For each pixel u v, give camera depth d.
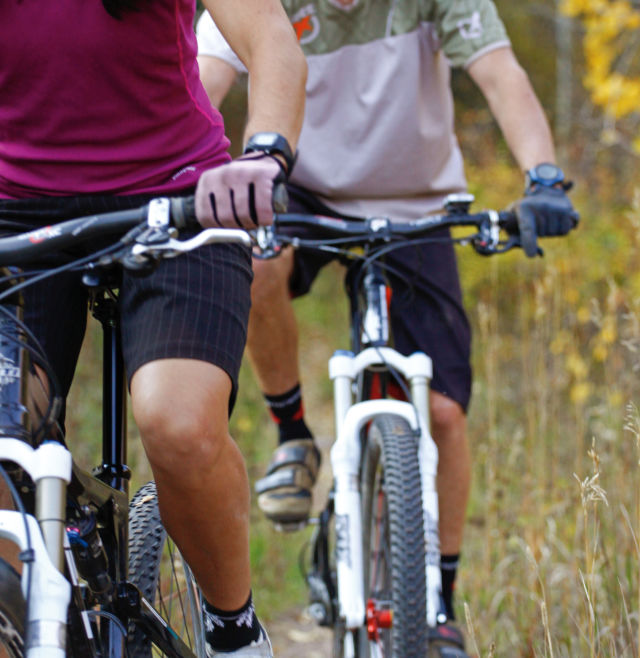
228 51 5.79
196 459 3.28
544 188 5.23
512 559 6.79
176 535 3.53
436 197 6.22
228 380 3.44
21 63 3.50
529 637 5.68
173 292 3.45
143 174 3.67
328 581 5.69
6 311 2.98
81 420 9.23
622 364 7.36
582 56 17.58
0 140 3.75
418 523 4.72
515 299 12.06
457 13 5.84
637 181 12.84
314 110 6.02
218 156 3.83
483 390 9.71
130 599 3.66
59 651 2.65
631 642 4.99
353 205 6.12
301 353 16.02
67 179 3.65
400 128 5.91
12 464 2.89
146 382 3.33
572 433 8.35
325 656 7.40
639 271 9.33
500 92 5.81
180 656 3.84
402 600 4.63
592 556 4.99
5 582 2.74
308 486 6.42
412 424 5.06
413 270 5.84
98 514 3.64
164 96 3.63
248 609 3.82
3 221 3.71
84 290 3.78
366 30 5.85
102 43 3.45
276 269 5.91
